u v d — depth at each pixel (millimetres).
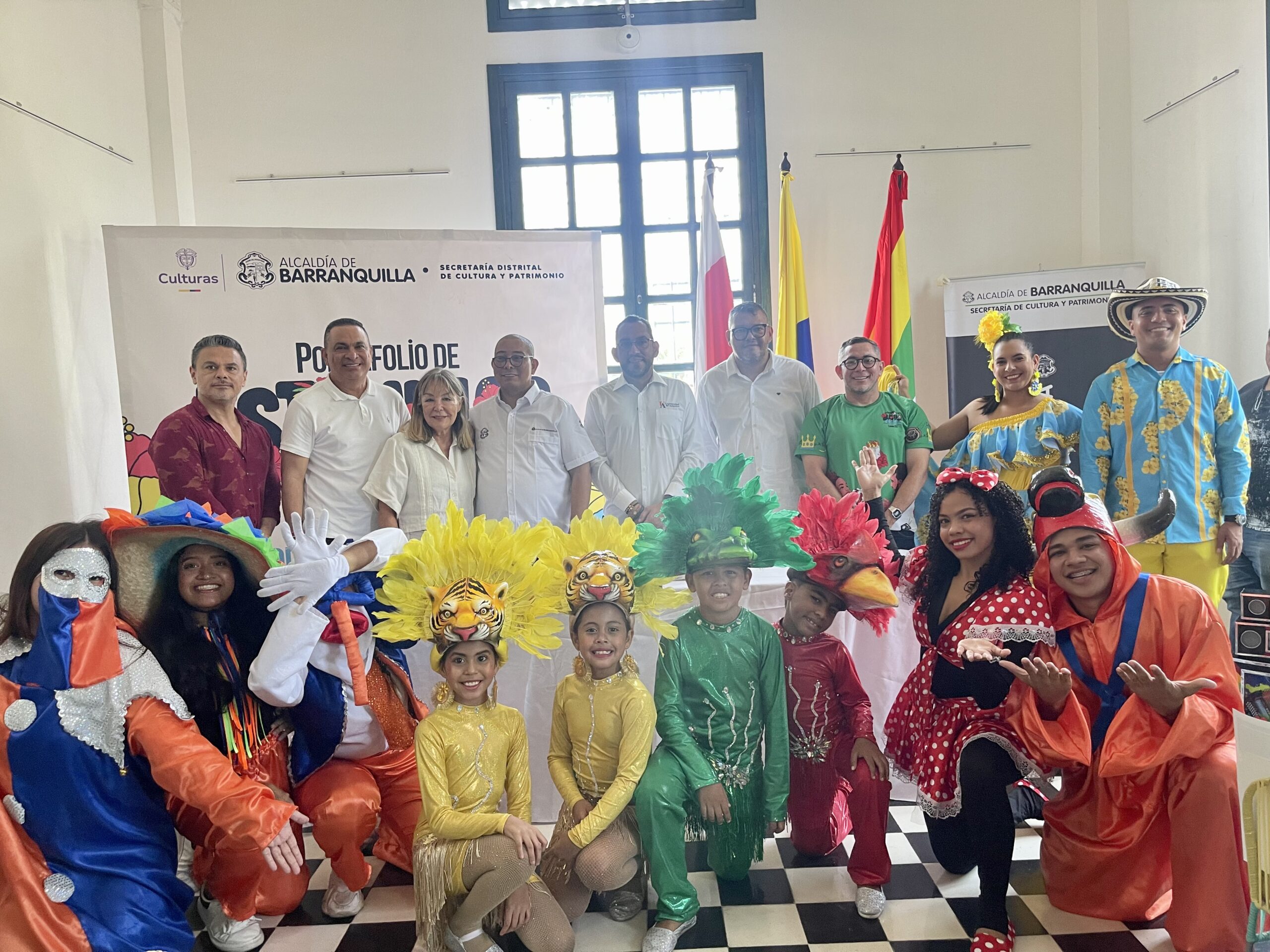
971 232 5086
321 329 3770
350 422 3375
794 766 2281
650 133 5184
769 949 1902
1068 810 2008
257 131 4980
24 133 3729
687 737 2057
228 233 3678
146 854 1793
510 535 1980
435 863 1825
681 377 5277
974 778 1891
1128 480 3377
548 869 1997
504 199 5074
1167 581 1939
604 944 1966
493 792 1927
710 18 5043
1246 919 1699
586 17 5035
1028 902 2059
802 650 2234
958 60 5023
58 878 1695
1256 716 1621
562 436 3342
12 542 3541
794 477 3730
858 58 5031
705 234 4809
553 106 5148
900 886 2160
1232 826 1710
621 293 5250
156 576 1908
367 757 2217
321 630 1983
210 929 1985
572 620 2018
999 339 3611
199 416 3521
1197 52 4254
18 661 1733
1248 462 3316
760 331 3697
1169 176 4539
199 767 1729
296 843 1748
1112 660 1933
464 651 1890
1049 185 5059
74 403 4039
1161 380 3326
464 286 3869
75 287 4070
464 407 3225
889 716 2227
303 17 4969
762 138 5070
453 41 5023
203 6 4922
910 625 2482
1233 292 4074
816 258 5098
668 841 1935
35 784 1699
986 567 2033
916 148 5055
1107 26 4852
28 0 3781
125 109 4547
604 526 2078
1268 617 1625
